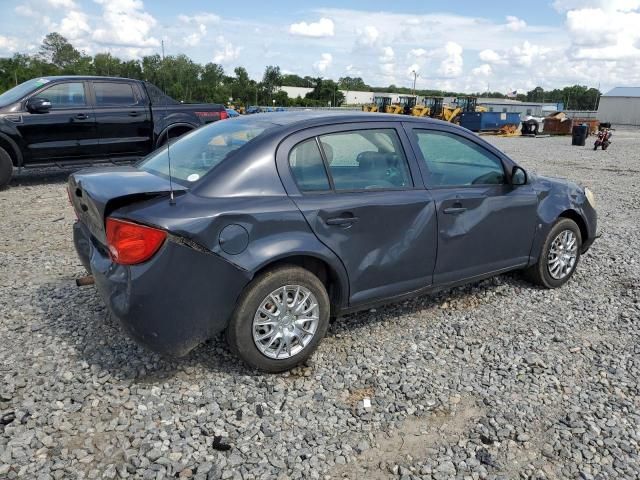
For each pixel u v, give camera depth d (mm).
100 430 2930
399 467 2748
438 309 4691
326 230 3537
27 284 4953
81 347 3775
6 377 3369
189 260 3100
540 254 5000
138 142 10594
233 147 3545
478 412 3232
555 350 4027
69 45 108062
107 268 3270
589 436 3020
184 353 3289
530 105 70938
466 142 4426
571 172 14656
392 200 3842
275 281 3369
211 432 2949
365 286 3830
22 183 10273
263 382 3447
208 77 99438
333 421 3104
